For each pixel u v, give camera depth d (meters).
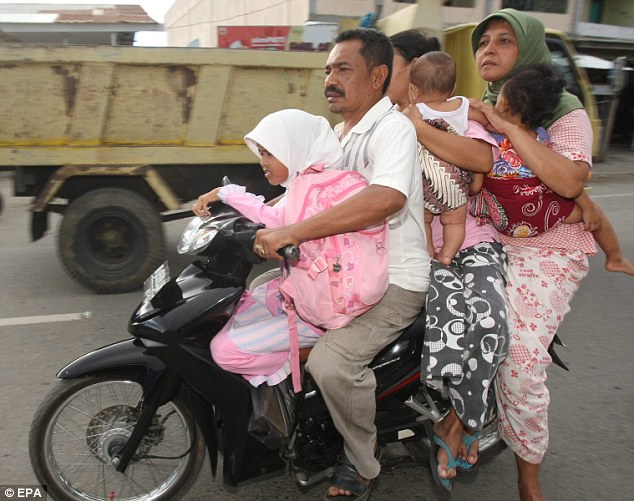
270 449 2.04
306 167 1.90
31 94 4.32
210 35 21.58
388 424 2.23
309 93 4.86
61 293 4.77
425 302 2.10
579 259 2.17
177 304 1.98
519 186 2.03
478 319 2.00
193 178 5.07
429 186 2.05
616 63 13.55
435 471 2.22
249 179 5.20
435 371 1.98
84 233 4.56
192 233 1.99
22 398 3.12
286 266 1.90
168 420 2.58
